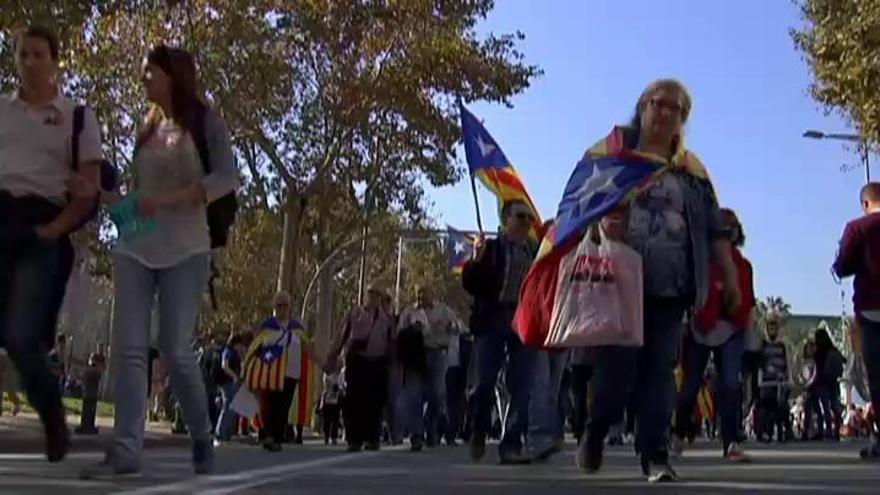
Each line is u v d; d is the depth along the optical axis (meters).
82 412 20.75
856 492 7.10
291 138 31.66
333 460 11.28
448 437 19.14
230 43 29.75
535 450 11.28
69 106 6.60
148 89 6.72
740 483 7.75
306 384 17.33
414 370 16.28
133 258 6.65
